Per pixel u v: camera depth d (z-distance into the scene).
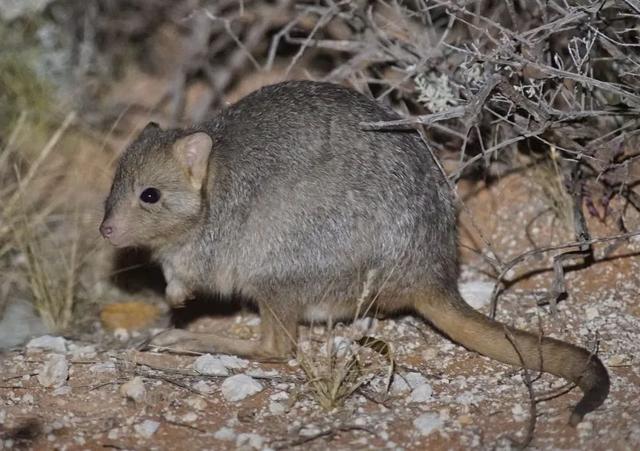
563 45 11.53
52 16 14.87
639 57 11.01
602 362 9.38
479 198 11.91
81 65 14.48
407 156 10.16
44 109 13.75
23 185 12.02
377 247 9.91
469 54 10.50
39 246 11.95
